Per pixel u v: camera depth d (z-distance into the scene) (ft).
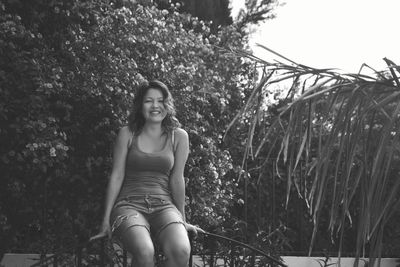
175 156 13.23
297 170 19.52
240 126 24.86
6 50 16.93
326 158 6.37
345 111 6.38
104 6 19.95
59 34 18.39
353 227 25.41
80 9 18.98
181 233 12.28
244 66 25.93
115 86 18.43
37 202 19.29
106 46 18.84
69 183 19.35
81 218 19.44
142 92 13.12
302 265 23.31
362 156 6.40
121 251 18.95
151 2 22.08
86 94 18.12
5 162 16.79
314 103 6.63
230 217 23.53
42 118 16.80
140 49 20.80
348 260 23.82
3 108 16.69
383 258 24.07
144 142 13.00
